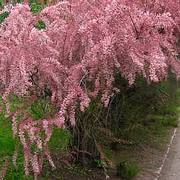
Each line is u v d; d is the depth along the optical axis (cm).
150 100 740
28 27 508
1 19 749
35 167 488
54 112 498
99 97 538
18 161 575
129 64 505
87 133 574
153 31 531
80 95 485
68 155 603
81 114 556
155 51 503
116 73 550
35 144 533
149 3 614
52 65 490
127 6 516
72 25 523
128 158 675
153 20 521
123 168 610
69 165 588
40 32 486
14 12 513
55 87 498
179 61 614
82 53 517
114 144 689
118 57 504
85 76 507
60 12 544
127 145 708
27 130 476
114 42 483
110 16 501
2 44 500
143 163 667
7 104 487
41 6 785
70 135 587
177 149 729
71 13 539
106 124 611
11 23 508
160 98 775
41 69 488
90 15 523
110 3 516
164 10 636
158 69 518
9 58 484
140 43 515
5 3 808
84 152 586
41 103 518
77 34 515
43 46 495
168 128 819
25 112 493
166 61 592
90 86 520
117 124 675
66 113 495
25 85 476
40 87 505
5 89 498
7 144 616
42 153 518
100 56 482
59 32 526
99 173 604
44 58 486
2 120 621
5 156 582
